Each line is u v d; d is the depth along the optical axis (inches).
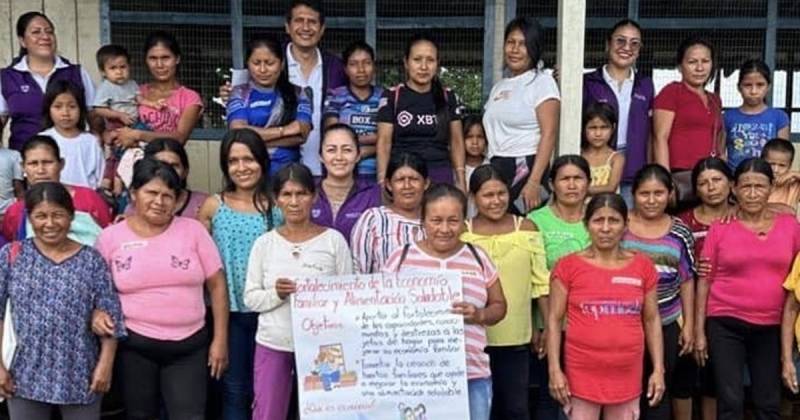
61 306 110.4
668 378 130.7
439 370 113.8
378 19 189.9
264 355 119.1
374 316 114.3
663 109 155.9
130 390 117.0
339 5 190.2
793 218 131.5
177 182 116.3
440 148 145.4
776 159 151.7
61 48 187.6
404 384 114.2
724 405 128.8
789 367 126.9
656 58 191.6
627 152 159.3
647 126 159.9
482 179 125.1
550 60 192.1
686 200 147.0
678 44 190.9
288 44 158.2
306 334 114.7
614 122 149.0
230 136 126.1
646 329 121.6
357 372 114.7
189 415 117.6
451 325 113.3
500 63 188.4
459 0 188.4
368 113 154.1
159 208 113.9
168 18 188.5
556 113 144.4
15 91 155.8
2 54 187.3
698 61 154.3
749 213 129.6
